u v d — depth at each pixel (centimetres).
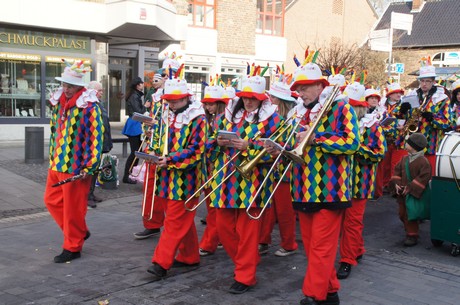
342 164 398
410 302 437
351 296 448
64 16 1467
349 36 2848
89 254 554
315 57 430
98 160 509
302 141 383
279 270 515
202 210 780
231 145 429
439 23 3522
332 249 401
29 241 601
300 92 418
